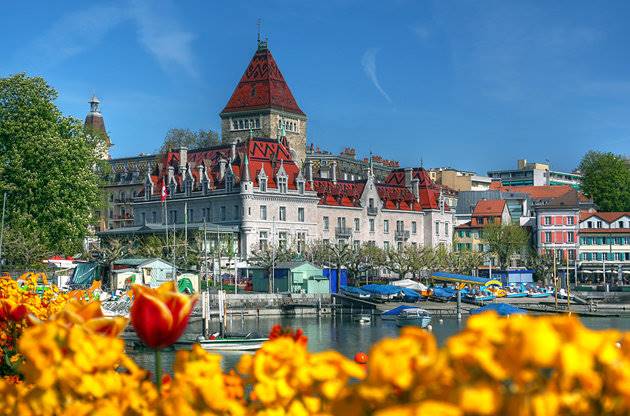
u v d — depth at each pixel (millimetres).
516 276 165500
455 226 197875
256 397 6645
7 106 97312
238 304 115562
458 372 5320
